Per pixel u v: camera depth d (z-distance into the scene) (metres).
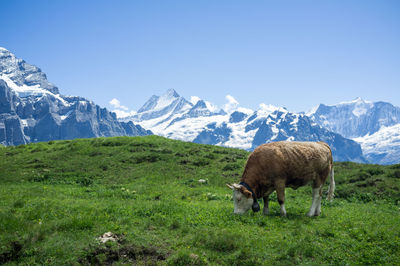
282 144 13.14
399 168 22.97
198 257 8.77
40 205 13.18
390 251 9.09
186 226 11.05
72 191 18.58
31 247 8.91
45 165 26.73
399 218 12.94
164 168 25.84
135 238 9.90
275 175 12.68
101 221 11.15
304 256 8.98
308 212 13.43
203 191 19.52
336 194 19.48
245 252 8.91
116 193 17.98
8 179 22.72
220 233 10.13
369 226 11.23
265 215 12.87
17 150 32.94
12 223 10.16
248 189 12.62
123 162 27.67
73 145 33.22
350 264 8.45
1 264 8.22
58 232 9.99
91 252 8.92
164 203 14.36
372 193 19.09
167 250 9.36
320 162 13.26
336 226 11.42
